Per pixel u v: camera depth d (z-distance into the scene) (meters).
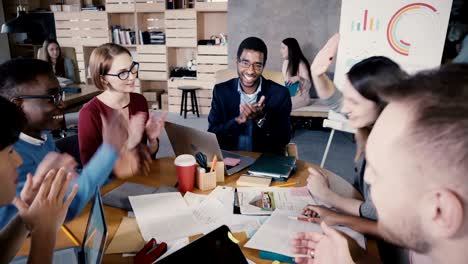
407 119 0.30
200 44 5.26
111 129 1.44
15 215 0.89
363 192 1.17
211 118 2.11
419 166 0.29
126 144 1.45
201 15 5.27
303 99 4.12
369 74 0.91
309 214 1.04
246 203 1.14
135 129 1.51
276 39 4.43
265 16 4.39
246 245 0.88
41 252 0.71
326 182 1.23
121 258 0.85
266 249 0.85
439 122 0.29
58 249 0.86
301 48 4.32
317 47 4.28
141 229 0.97
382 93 0.34
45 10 5.83
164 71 5.39
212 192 1.23
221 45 4.98
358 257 0.76
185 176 1.23
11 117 0.66
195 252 0.71
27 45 6.28
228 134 1.98
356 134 1.03
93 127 1.57
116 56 1.59
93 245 0.72
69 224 1.00
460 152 0.27
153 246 0.87
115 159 1.21
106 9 5.32
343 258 0.64
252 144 1.99
